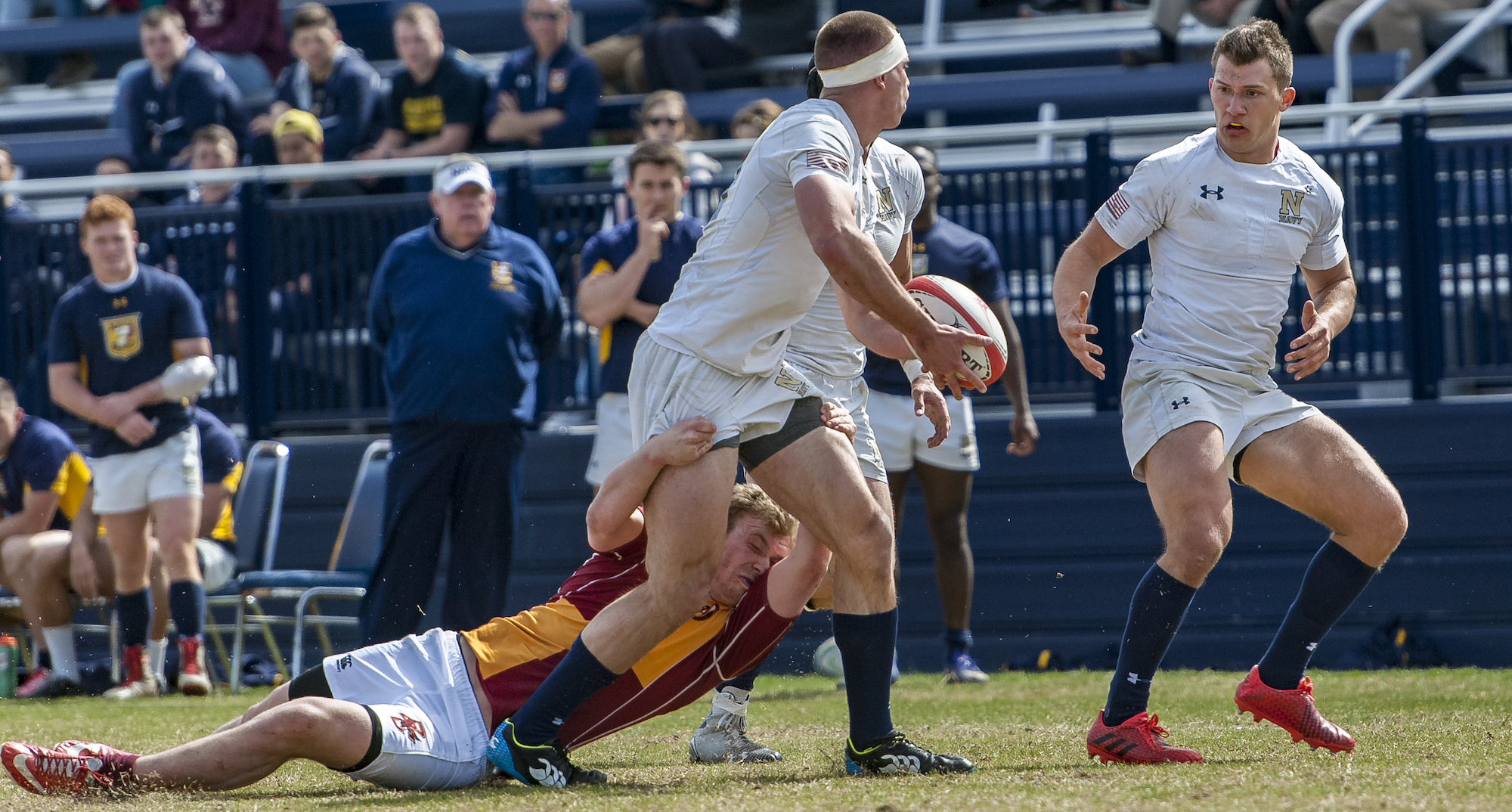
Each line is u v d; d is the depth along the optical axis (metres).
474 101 34.31
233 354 30.28
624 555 12.37
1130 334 27.61
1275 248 12.88
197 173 30.47
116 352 25.19
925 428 23.81
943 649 27.08
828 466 11.52
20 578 26.53
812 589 12.45
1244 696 13.08
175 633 28.44
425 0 44.91
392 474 24.50
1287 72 12.81
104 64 47.88
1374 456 26.53
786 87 38.47
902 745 11.91
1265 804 9.39
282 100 35.84
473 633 12.29
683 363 11.39
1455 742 13.26
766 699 21.86
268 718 11.34
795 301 11.41
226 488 27.86
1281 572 26.38
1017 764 12.45
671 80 37.97
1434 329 26.95
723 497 11.16
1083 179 28.28
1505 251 27.08
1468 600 26.00
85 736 16.92
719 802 10.13
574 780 11.70
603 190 29.09
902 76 11.69
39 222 30.75
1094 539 27.05
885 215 12.81
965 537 24.31
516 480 24.88
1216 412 12.70
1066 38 40.69
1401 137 27.11
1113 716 12.35
